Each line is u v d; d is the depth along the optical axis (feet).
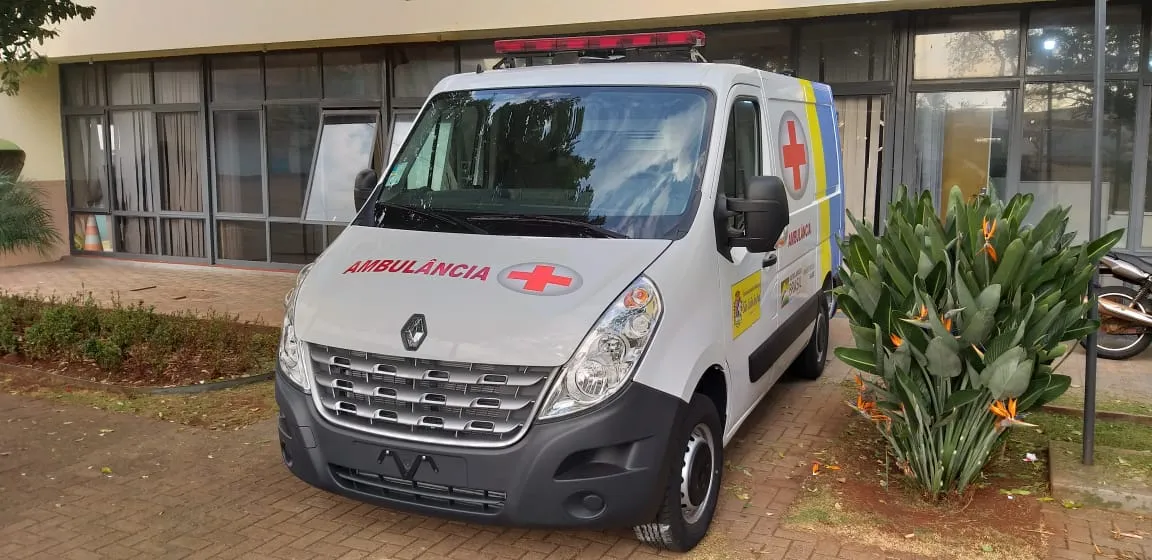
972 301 12.54
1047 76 27.89
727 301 13.43
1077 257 13.53
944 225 15.33
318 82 39.42
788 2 27.99
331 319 11.91
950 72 29.01
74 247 46.37
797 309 18.43
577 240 12.45
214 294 35.09
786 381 21.89
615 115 14.24
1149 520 13.57
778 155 16.71
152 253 45.27
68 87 45.93
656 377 11.26
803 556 12.57
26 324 25.62
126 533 13.57
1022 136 28.53
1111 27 27.22
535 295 11.39
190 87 42.50
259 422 18.84
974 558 12.46
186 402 20.30
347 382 11.67
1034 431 17.74
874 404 14.69
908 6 27.89
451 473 11.04
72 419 19.20
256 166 41.60
